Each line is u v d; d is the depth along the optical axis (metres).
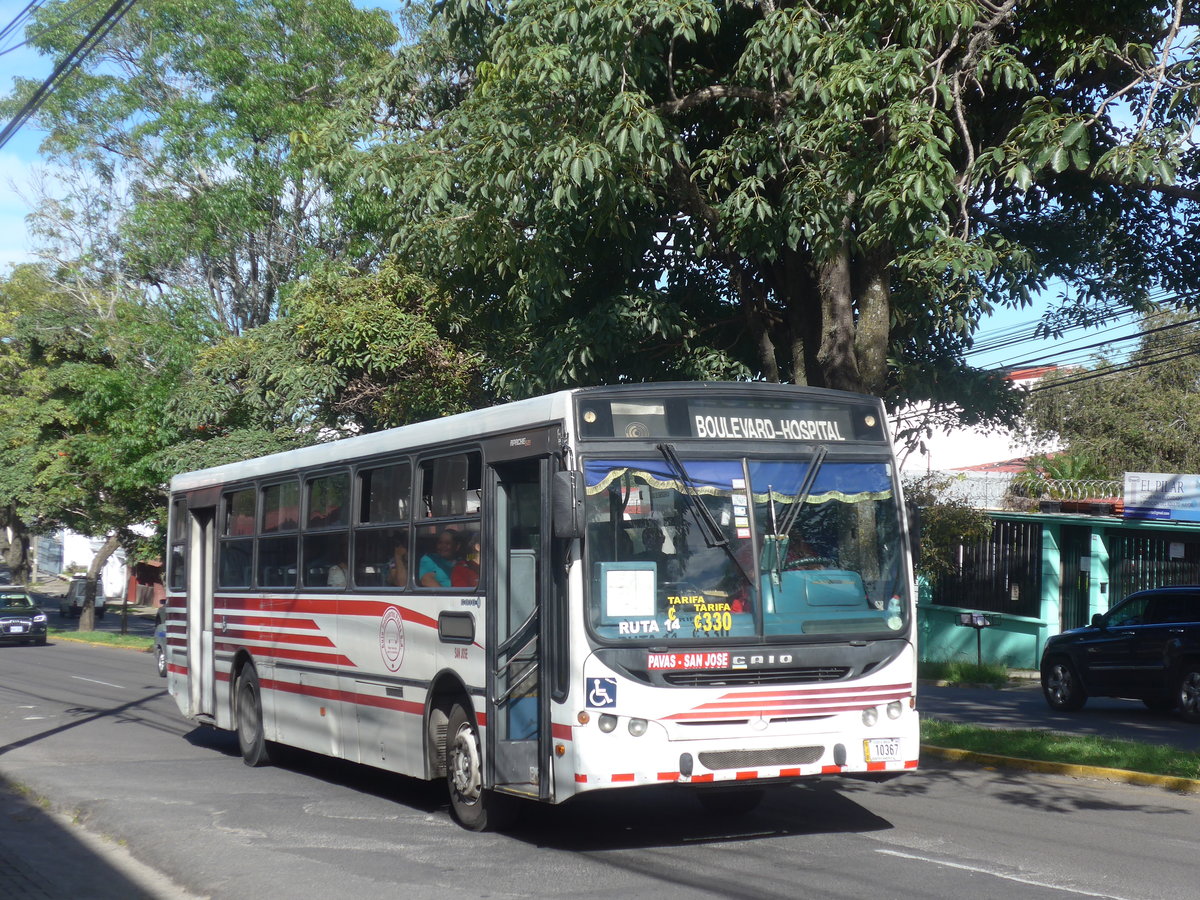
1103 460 40.12
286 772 13.53
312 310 24.89
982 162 12.82
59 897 8.05
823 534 9.06
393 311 24.34
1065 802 11.12
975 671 24.92
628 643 8.39
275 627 13.47
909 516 9.36
